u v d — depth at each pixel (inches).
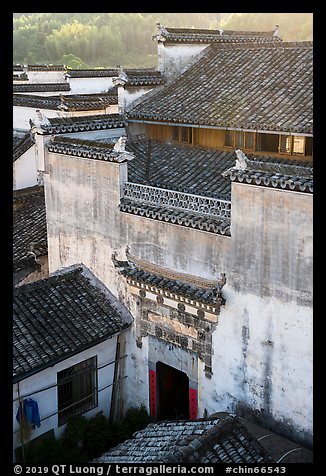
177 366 730.2
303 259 566.9
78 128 898.7
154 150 964.6
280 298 593.3
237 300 636.1
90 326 741.9
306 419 592.7
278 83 874.1
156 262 723.4
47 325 719.7
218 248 644.7
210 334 676.7
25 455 655.8
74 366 728.3
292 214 566.3
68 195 832.9
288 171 576.1
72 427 708.7
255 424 639.1
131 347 786.8
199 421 583.8
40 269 947.3
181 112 902.4
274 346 609.0
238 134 874.8
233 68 978.7
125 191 756.0
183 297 681.6
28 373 649.0
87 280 822.5
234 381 659.4
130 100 991.6
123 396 800.9
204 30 1086.4
